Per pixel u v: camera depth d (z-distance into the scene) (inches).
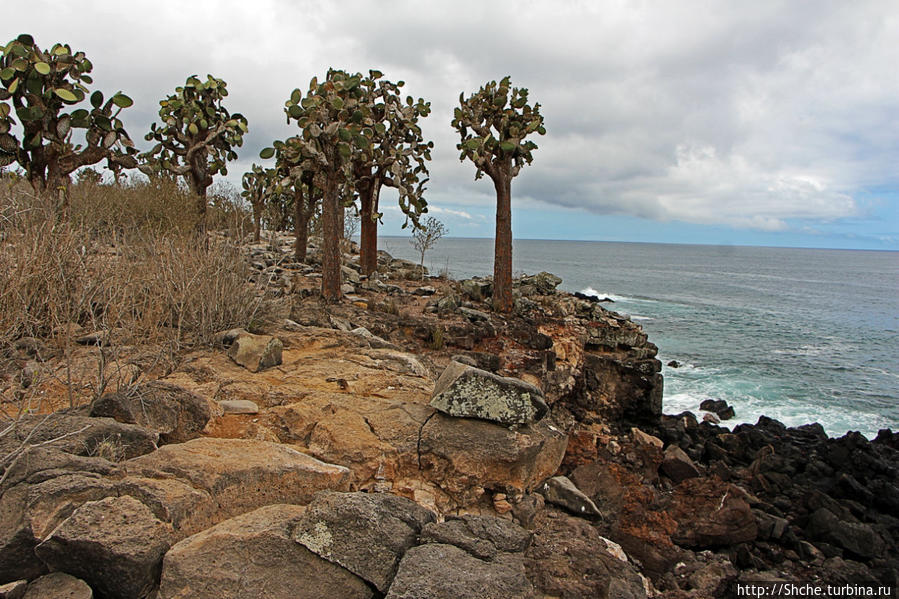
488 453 206.4
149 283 294.0
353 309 465.1
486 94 550.9
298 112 466.6
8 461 136.2
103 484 134.7
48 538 118.2
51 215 295.1
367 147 462.0
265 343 279.7
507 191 556.4
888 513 436.8
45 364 211.8
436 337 432.1
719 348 1286.9
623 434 529.7
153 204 533.0
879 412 852.0
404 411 226.4
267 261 636.7
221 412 212.5
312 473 161.9
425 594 119.7
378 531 137.2
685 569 270.7
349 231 1069.1
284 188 499.5
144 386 198.2
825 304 2464.3
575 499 224.8
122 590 119.4
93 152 432.5
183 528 134.6
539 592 157.9
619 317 677.9
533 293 731.4
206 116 671.8
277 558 131.0
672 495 343.0
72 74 417.1
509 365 430.6
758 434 597.3
